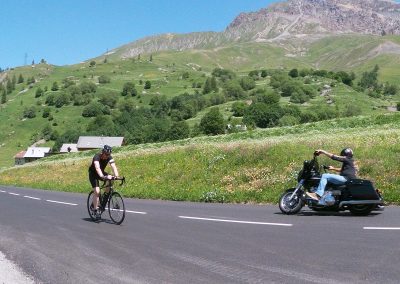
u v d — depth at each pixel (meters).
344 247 8.74
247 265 7.81
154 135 151.62
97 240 10.59
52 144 187.38
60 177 39.88
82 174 38.53
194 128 148.00
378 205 12.42
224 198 17.95
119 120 191.88
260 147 25.23
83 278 7.54
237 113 176.50
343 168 12.90
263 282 6.85
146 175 28.19
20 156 167.00
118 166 33.81
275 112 147.38
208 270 7.63
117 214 13.00
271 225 11.49
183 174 25.19
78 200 21.52
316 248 8.77
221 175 23.06
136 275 7.54
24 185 40.22
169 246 9.56
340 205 12.55
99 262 8.51
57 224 13.34
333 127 50.88
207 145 31.69
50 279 7.55
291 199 13.24
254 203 16.98
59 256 9.12
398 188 15.70
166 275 7.46
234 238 10.09
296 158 22.42
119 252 9.24
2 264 8.59
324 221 11.73
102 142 158.12
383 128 42.75
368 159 19.86
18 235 11.66
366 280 6.73
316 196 12.94
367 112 182.50
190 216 13.83
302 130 51.72
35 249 9.88
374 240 9.23
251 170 21.92
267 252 8.64
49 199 22.52
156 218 13.76
